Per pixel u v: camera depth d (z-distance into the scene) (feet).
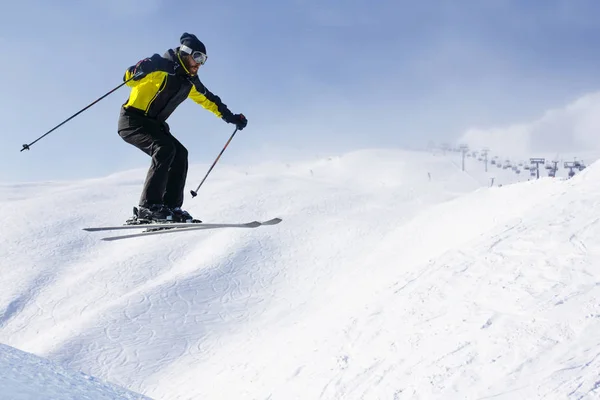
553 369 30.48
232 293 116.26
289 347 56.54
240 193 193.26
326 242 143.23
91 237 156.87
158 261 136.77
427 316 44.52
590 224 47.65
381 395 36.01
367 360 42.37
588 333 32.83
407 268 78.89
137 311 106.01
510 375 31.42
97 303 115.34
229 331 97.25
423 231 105.81
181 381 76.95
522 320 37.17
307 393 42.19
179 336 95.96
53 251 146.72
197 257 137.59
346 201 180.86
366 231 148.66
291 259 134.31
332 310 70.64
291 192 193.06
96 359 87.97
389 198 185.47
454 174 341.41
